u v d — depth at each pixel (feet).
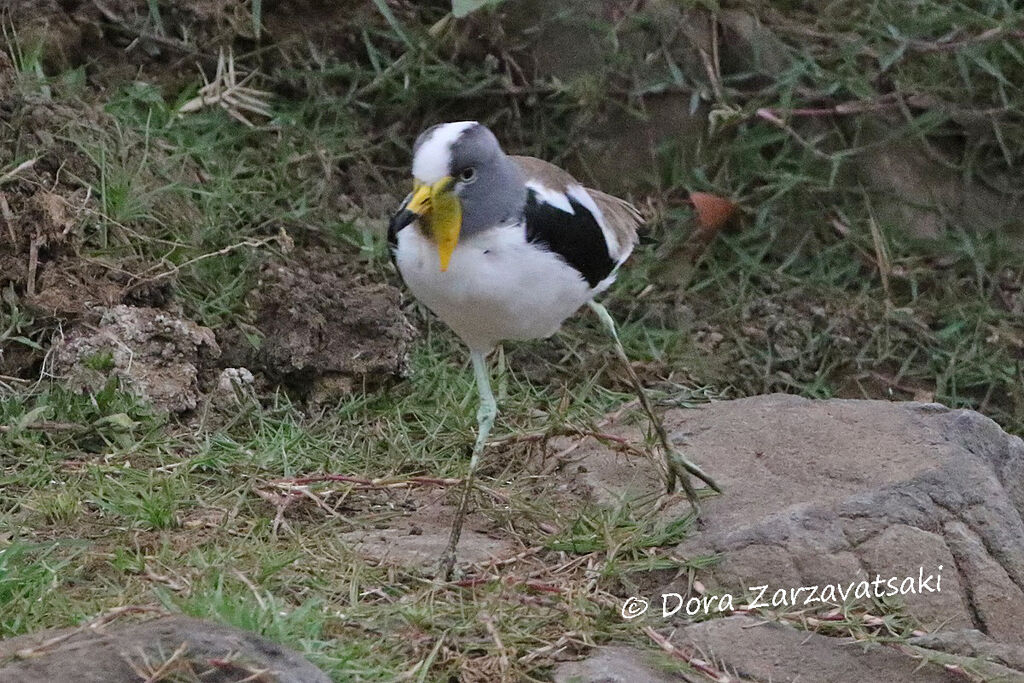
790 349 39.88
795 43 45.09
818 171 43.73
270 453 31.24
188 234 36.99
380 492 30.50
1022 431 39.24
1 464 30.50
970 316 41.57
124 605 23.63
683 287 41.27
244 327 34.88
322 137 41.57
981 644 25.23
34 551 26.30
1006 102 44.19
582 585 26.63
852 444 30.55
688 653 24.82
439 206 25.29
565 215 26.73
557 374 37.91
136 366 33.09
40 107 36.96
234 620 22.39
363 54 43.68
